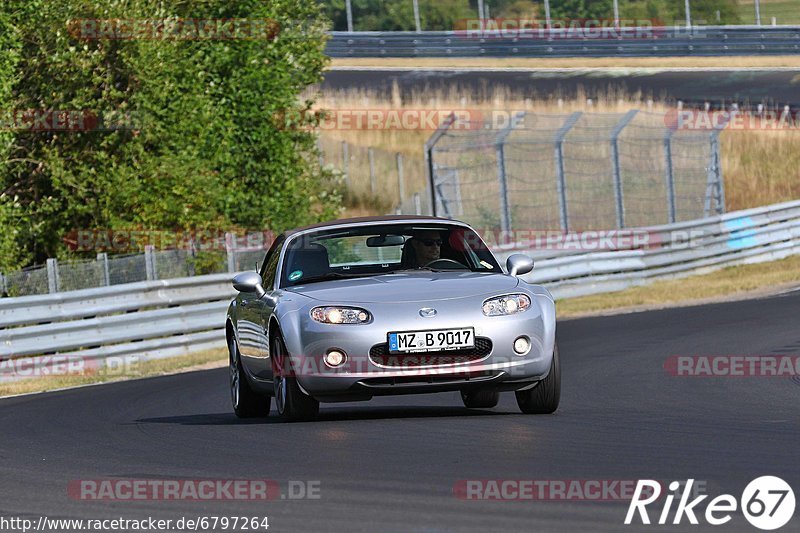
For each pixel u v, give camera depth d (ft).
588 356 143.02
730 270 276.62
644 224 347.15
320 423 88.94
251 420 99.50
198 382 141.90
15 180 232.53
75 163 228.02
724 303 209.36
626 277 253.24
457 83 463.01
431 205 251.80
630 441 74.13
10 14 217.15
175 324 187.01
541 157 377.09
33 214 222.07
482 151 380.78
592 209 347.15
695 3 603.67
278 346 88.89
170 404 118.93
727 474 61.46
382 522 53.21
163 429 93.50
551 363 88.12
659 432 78.13
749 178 394.93
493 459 68.59
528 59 513.86
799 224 301.84
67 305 171.22
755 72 477.36
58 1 218.79
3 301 161.79
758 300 209.56
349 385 84.69
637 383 114.42
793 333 155.02
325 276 94.68
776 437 74.64
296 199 262.67
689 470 62.90
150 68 224.53
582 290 244.01
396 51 526.98
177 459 75.51
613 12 591.37
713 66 489.67
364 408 105.60
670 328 172.24
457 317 84.94
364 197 361.30
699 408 93.20
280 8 263.49
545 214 342.64
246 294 103.19
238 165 256.32
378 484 62.39
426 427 83.71
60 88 221.25
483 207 331.16
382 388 84.89
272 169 257.14
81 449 83.76
